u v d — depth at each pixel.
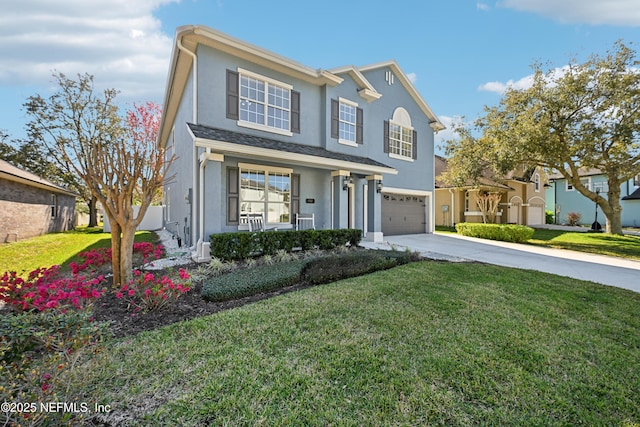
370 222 12.91
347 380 2.80
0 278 4.24
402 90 15.99
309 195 11.70
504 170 15.16
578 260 9.70
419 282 5.97
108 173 5.32
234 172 9.85
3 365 2.46
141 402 2.50
